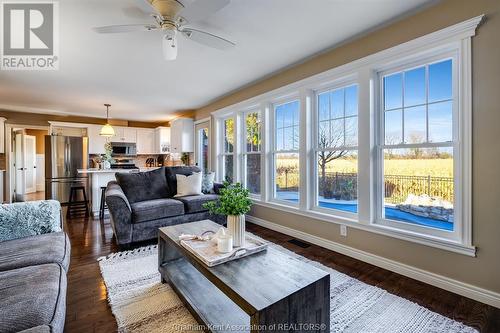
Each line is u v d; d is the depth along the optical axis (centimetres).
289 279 135
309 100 325
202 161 594
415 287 208
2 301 112
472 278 191
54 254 168
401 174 244
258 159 428
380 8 211
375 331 157
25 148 752
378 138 258
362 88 259
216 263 152
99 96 477
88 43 263
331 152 310
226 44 225
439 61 216
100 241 324
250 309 113
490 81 180
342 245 282
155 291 201
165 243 221
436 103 220
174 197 387
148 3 179
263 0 197
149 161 817
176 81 393
